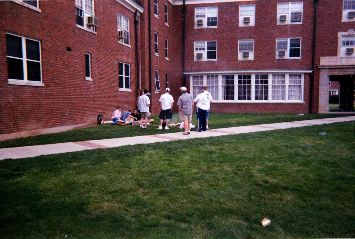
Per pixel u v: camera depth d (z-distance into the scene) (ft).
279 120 59.93
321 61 89.66
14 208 15.15
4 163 23.03
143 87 77.10
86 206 15.61
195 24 97.60
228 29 95.25
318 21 89.81
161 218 14.43
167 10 93.76
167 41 94.12
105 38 60.13
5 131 35.88
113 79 63.46
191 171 21.63
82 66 52.21
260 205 16.19
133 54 73.56
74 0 49.75
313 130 42.22
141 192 17.78
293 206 16.07
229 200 16.74
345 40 88.84
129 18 71.46
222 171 21.75
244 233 13.05
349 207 15.94
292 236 13.01
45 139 35.70
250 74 94.12
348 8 88.28
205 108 43.16
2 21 35.50
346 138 35.37
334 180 20.04
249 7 93.81
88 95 53.98
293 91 92.63
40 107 41.75
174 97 99.71
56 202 16.02
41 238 12.33
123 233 12.88
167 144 31.45
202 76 97.96
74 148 29.94
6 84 36.06
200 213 15.03
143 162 23.94
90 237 12.50
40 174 20.63
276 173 21.34
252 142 32.68
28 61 40.24
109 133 41.01
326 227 13.80
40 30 41.81
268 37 92.84
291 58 91.97
